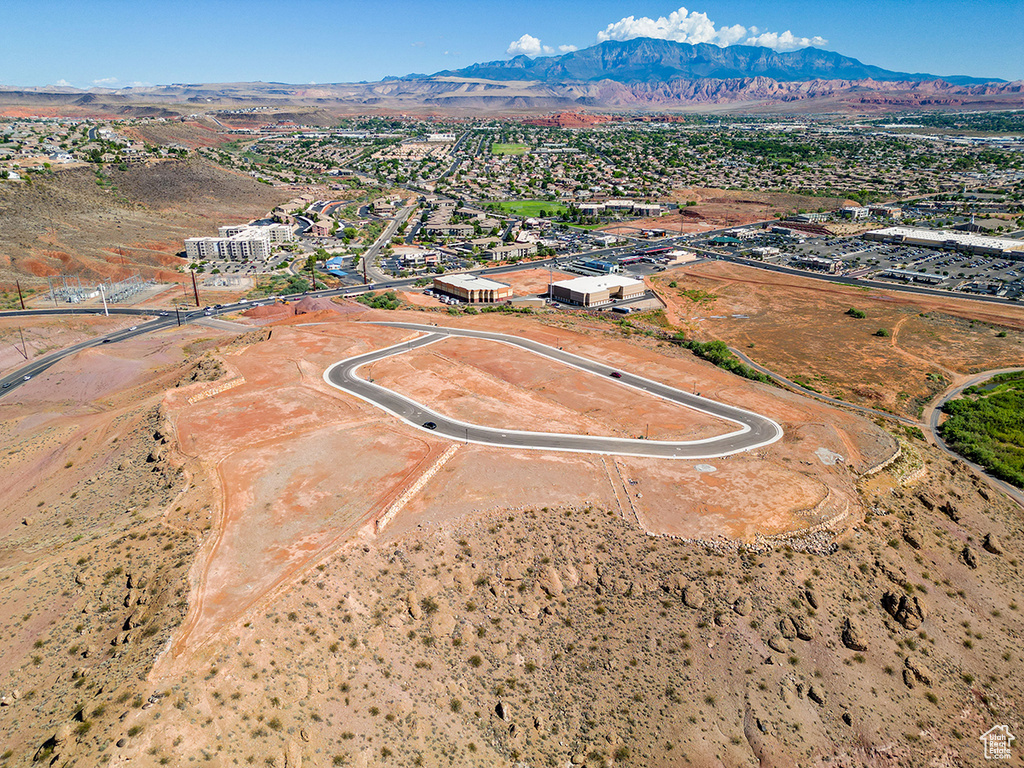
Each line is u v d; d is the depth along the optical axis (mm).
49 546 84750
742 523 90875
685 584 81562
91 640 67875
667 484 99688
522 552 85250
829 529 90938
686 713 70375
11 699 60531
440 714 67375
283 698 62594
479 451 107375
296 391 131875
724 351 184125
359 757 60875
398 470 99938
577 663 74375
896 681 75750
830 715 72000
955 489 109500
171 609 69312
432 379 140250
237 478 96562
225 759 55656
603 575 83062
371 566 79875
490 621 77375
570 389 136875
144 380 167875
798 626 77938
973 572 91500
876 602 83250
